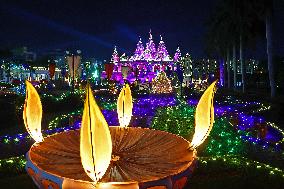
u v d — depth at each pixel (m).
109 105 19.45
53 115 17.08
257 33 35.31
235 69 42.12
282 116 15.89
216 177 6.88
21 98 15.45
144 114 15.44
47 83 40.12
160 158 3.56
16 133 12.35
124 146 3.88
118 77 38.91
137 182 2.69
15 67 53.03
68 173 3.18
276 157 8.59
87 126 2.60
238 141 9.69
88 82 2.71
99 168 2.63
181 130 11.92
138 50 56.41
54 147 3.74
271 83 26.58
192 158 3.20
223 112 16.12
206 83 36.16
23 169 7.20
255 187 6.45
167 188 2.78
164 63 54.59
